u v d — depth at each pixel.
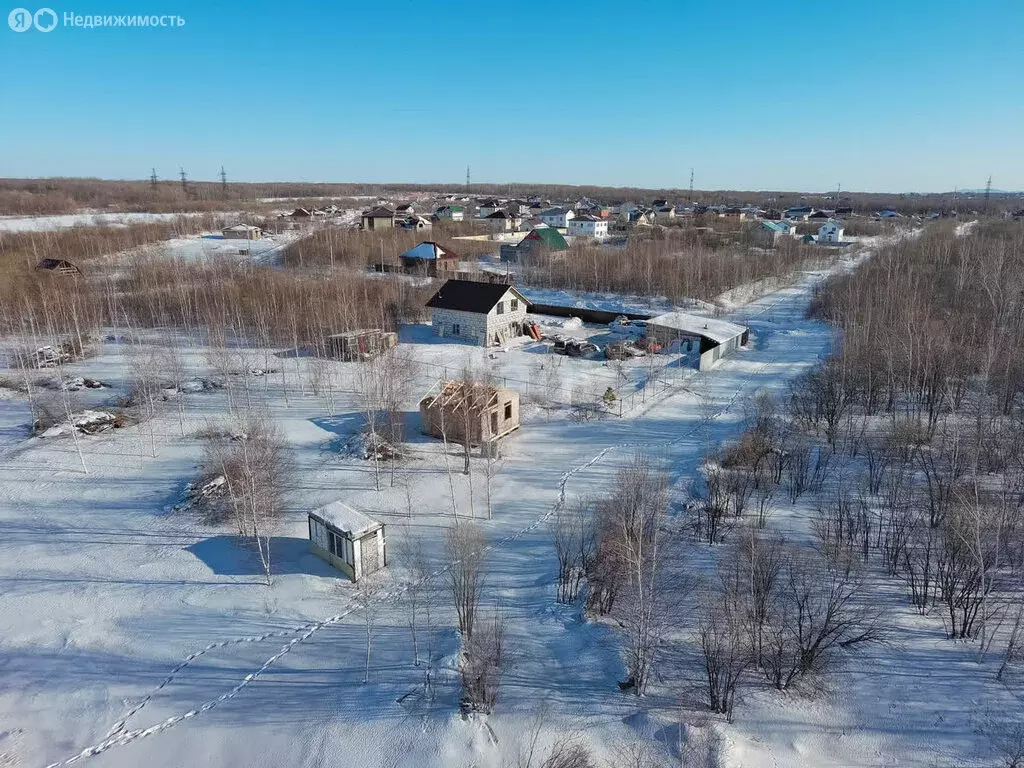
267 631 20.30
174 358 43.41
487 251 105.69
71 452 32.41
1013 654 18.48
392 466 31.50
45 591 22.11
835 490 28.83
